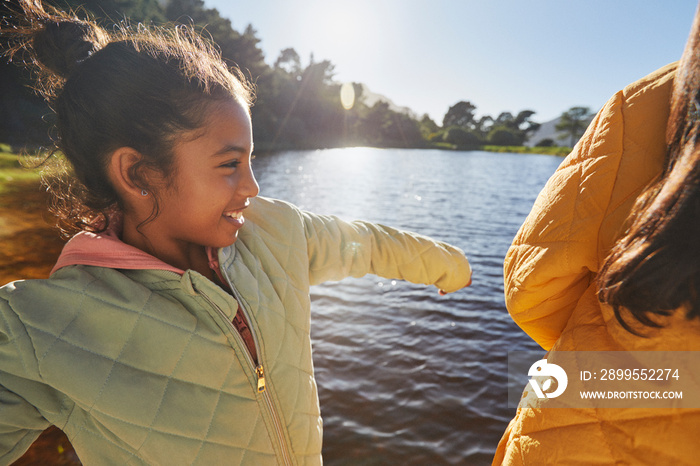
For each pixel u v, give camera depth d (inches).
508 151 4493.1
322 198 804.0
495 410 175.3
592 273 29.3
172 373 31.9
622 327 23.0
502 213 701.9
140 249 34.7
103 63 29.8
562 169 31.0
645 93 26.9
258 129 2869.1
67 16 33.7
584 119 4736.7
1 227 365.1
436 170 1674.5
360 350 225.1
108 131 29.7
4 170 637.3
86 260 32.2
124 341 31.1
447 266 50.4
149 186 30.8
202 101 29.9
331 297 298.2
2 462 29.0
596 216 27.6
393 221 616.1
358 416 169.9
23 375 29.4
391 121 4682.6
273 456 35.3
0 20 32.7
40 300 30.4
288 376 36.8
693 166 18.9
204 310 33.6
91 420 31.5
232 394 33.8
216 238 33.0
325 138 3804.1
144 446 31.1
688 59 20.3
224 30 2417.6
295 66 4153.5
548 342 33.6
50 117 32.8
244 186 32.8
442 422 167.5
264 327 35.7
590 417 25.3
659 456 22.5
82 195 32.5
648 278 20.0
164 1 2054.6
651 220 20.4
